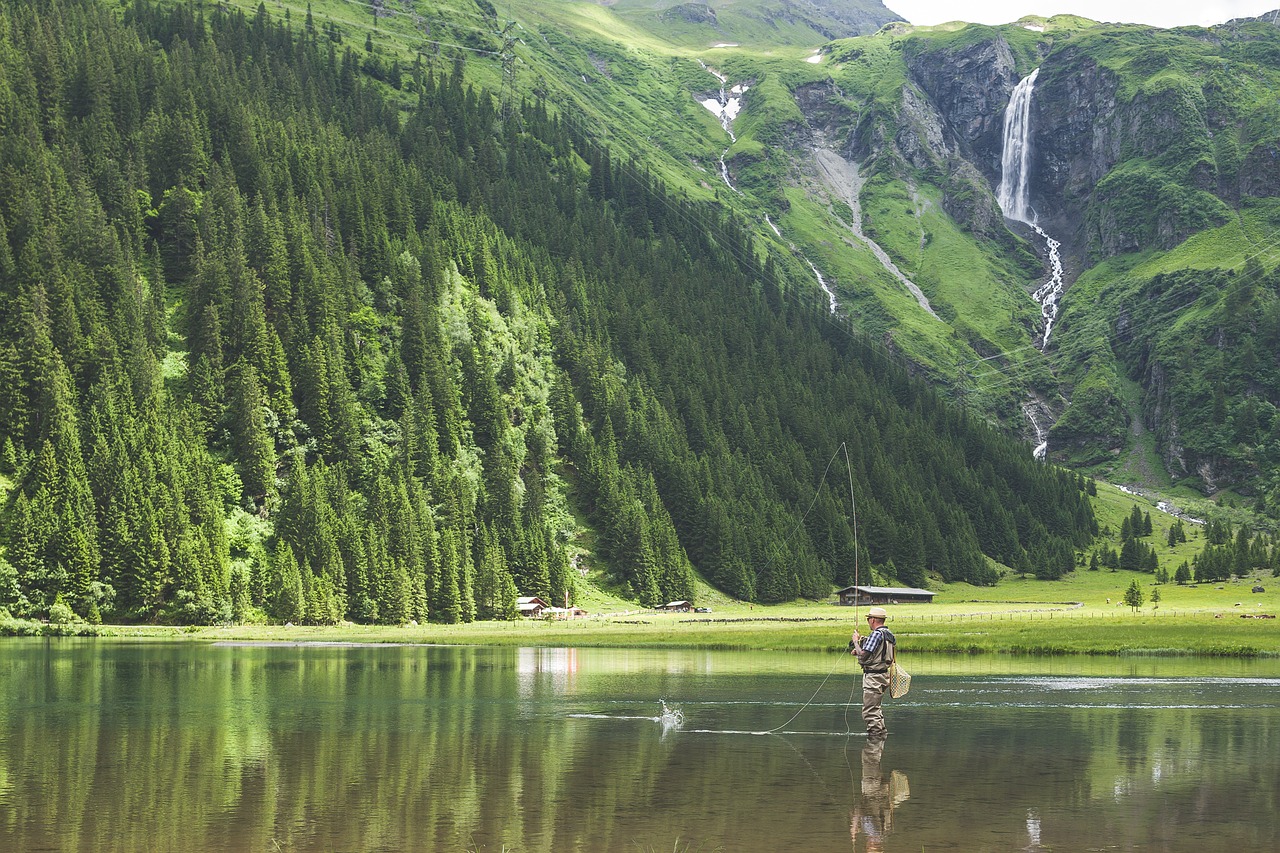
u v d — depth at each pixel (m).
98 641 112.88
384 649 95.75
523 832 19.16
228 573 155.75
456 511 195.88
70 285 194.25
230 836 18.98
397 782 24.30
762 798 22.25
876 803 21.67
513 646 101.06
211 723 36.22
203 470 171.50
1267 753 28.34
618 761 27.27
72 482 149.50
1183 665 67.19
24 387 173.50
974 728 33.88
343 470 193.88
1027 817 20.30
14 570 136.75
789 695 46.56
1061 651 81.94
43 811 21.19
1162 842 18.31
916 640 91.19
